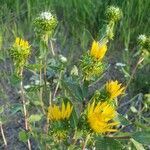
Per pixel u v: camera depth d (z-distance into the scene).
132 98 0.32
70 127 0.16
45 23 0.22
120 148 0.17
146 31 0.41
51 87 0.31
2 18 0.42
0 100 0.33
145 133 0.17
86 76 0.19
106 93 0.17
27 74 0.36
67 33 0.41
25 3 0.44
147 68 0.37
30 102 0.25
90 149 0.26
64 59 0.32
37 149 0.30
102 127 0.15
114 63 0.38
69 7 0.43
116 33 0.41
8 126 0.31
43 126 0.30
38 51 0.22
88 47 0.40
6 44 0.38
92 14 0.41
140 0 0.42
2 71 0.36
